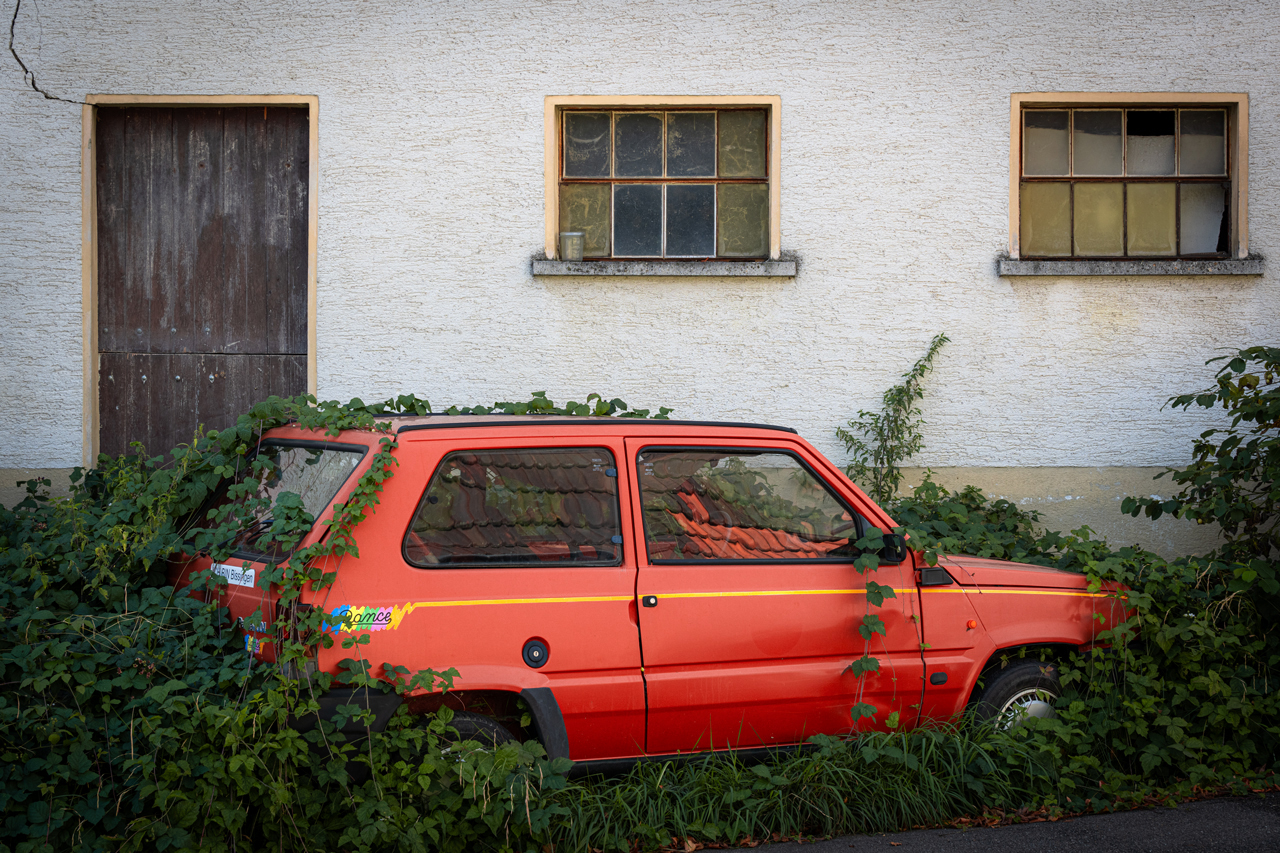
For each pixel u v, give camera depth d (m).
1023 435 7.57
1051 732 4.39
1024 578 4.51
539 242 7.45
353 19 7.32
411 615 3.55
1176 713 4.62
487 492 3.80
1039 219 7.76
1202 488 5.44
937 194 7.52
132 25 7.25
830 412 7.54
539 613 3.71
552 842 3.67
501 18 7.39
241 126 7.50
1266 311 7.57
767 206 7.68
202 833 3.25
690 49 7.46
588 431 4.01
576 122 7.67
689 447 4.13
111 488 5.65
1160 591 4.69
